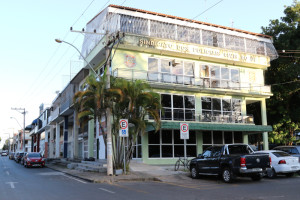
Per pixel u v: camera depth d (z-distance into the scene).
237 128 24.78
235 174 13.21
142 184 13.56
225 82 27.02
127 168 17.45
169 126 21.70
